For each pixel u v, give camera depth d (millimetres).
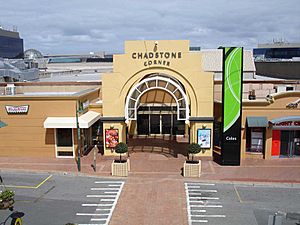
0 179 23703
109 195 21453
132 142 34438
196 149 25094
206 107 28156
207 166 27016
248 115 28094
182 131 37062
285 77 47125
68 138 29031
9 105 28906
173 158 29016
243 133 28391
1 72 44500
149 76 28734
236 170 26000
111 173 25281
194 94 28203
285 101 27797
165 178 24344
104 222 17891
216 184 23281
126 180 24062
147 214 18812
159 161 28188
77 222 17844
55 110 28750
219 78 41156
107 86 28422
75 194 21609
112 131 28750
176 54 27828
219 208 19531
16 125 29172
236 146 26938
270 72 51688
